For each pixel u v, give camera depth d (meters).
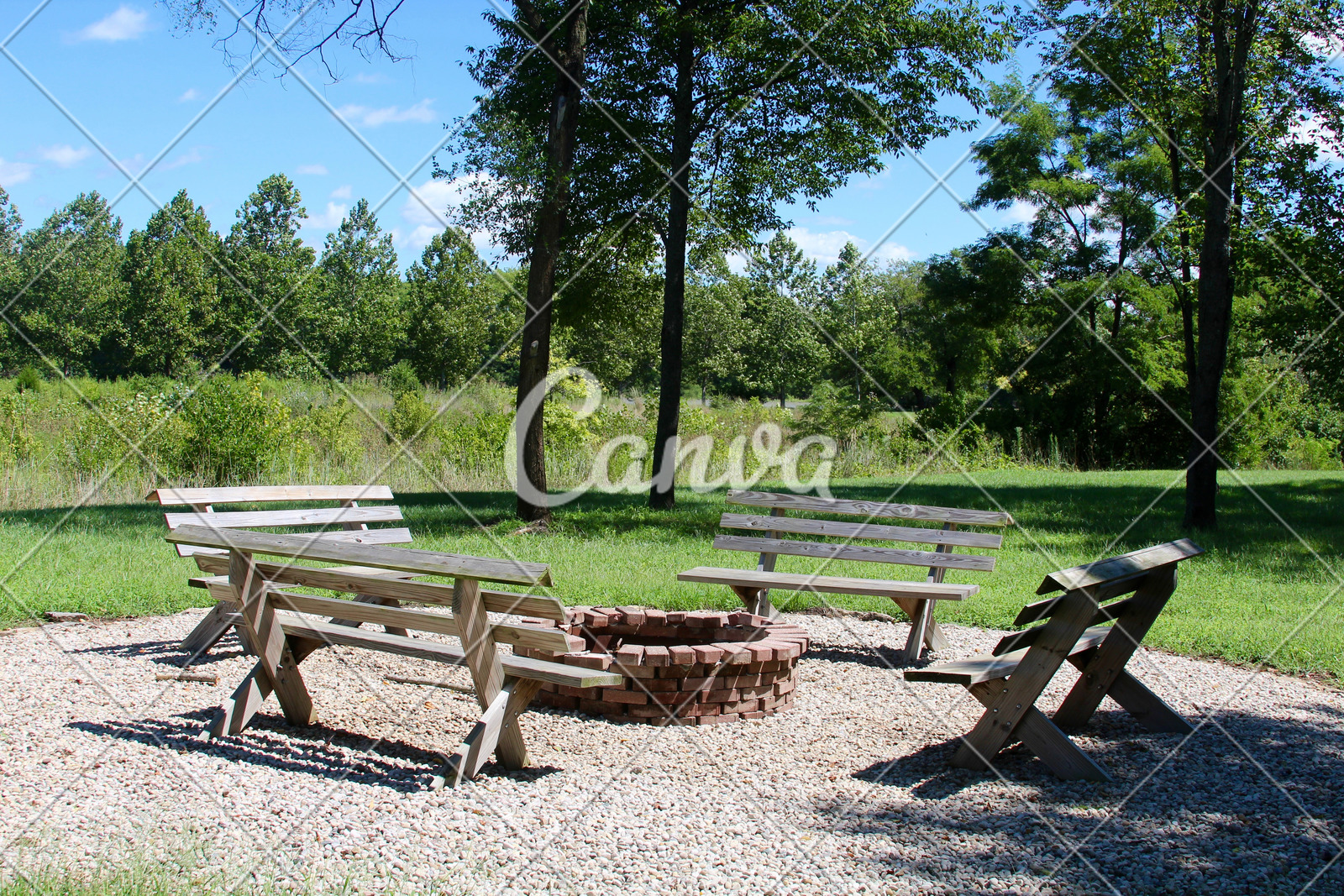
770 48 12.15
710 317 36.84
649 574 8.03
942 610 7.22
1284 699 5.08
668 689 4.55
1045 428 29.86
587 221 13.29
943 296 33.59
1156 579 4.41
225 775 3.56
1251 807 3.48
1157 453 29.62
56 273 35.50
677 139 12.90
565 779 3.67
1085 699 4.52
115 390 26.17
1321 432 28.39
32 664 5.10
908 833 3.21
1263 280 15.42
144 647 5.54
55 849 2.86
